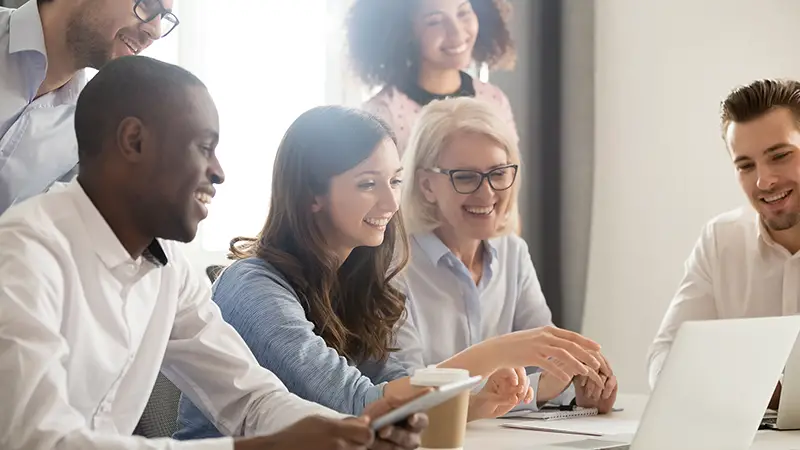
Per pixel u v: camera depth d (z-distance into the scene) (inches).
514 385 73.5
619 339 144.5
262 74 123.5
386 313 82.0
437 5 129.5
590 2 142.9
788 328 58.6
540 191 139.3
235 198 122.3
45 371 44.8
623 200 144.3
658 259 142.8
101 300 52.5
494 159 93.7
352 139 75.0
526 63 137.4
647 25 143.1
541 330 74.7
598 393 83.0
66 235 51.5
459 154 93.7
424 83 129.4
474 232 94.2
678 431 54.9
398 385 67.2
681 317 104.2
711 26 140.0
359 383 68.3
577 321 141.4
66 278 50.3
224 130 121.9
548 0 138.9
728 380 56.1
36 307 46.3
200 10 120.7
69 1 75.4
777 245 100.8
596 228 144.6
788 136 93.8
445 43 130.1
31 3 75.7
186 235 52.2
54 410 44.3
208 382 62.5
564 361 72.3
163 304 58.4
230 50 122.1
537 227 139.3
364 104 126.9
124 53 77.0
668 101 142.2
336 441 43.3
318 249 76.0
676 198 141.9
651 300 143.1
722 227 105.6
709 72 140.2
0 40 76.4
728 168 138.9
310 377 68.1
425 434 56.1
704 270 105.7
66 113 80.0
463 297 95.2
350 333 78.5
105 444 43.5
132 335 55.1
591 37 142.9
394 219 81.6
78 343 51.0
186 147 50.9
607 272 144.6
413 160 95.8
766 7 137.3
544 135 139.2
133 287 54.9
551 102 139.6
